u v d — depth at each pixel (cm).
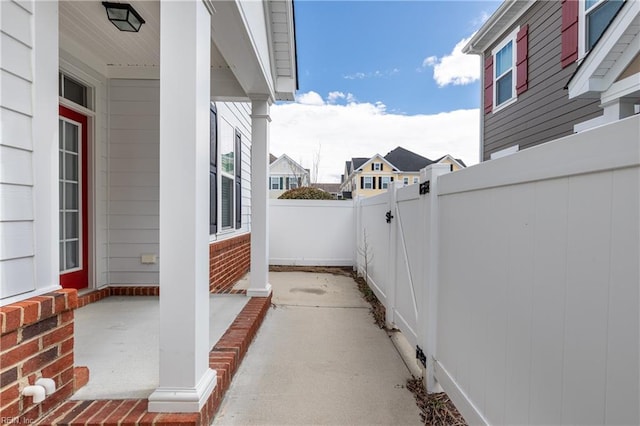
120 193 434
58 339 188
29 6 174
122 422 178
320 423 218
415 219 297
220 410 230
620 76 441
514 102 765
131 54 387
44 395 168
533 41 701
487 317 172
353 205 806
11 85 164
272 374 281
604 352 101
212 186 502
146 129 433
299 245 816
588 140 108
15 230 166
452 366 216
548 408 126
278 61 452
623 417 95
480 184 179
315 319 426
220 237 540
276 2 388
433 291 248
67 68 360
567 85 504
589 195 108
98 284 418
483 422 174
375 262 520
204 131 203
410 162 3228
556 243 123
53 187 188
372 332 384
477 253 183
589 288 108
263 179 446
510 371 151
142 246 436
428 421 219
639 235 91
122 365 240
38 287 179
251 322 346
